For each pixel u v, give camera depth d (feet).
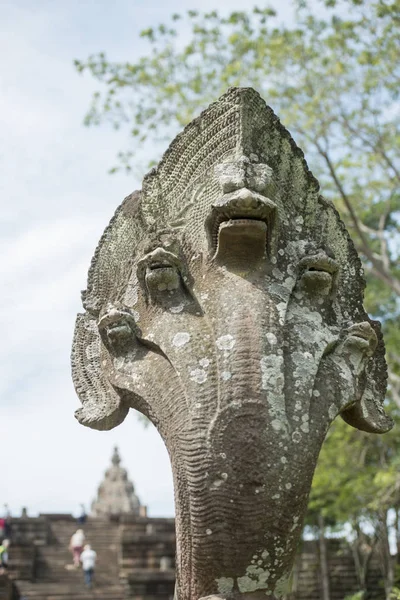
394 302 57.21
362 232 48.55
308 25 42.52
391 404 46.26
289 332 9.00
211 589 8.18
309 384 8.71
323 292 9.53
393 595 15.75
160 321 9.35
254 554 8.01
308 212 10.18
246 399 8.23
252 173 9.20
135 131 44.24
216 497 8.05
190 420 8.42
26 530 79.97
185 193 9.95
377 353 10.62
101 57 43.47
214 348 8.78
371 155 44.57
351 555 67.46
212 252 9.35
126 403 9.70
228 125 9.62
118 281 10.52
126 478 119.65
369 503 44.60
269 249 9.28
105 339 9.77
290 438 8.26
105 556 77.56
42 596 64.85
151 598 67.05
